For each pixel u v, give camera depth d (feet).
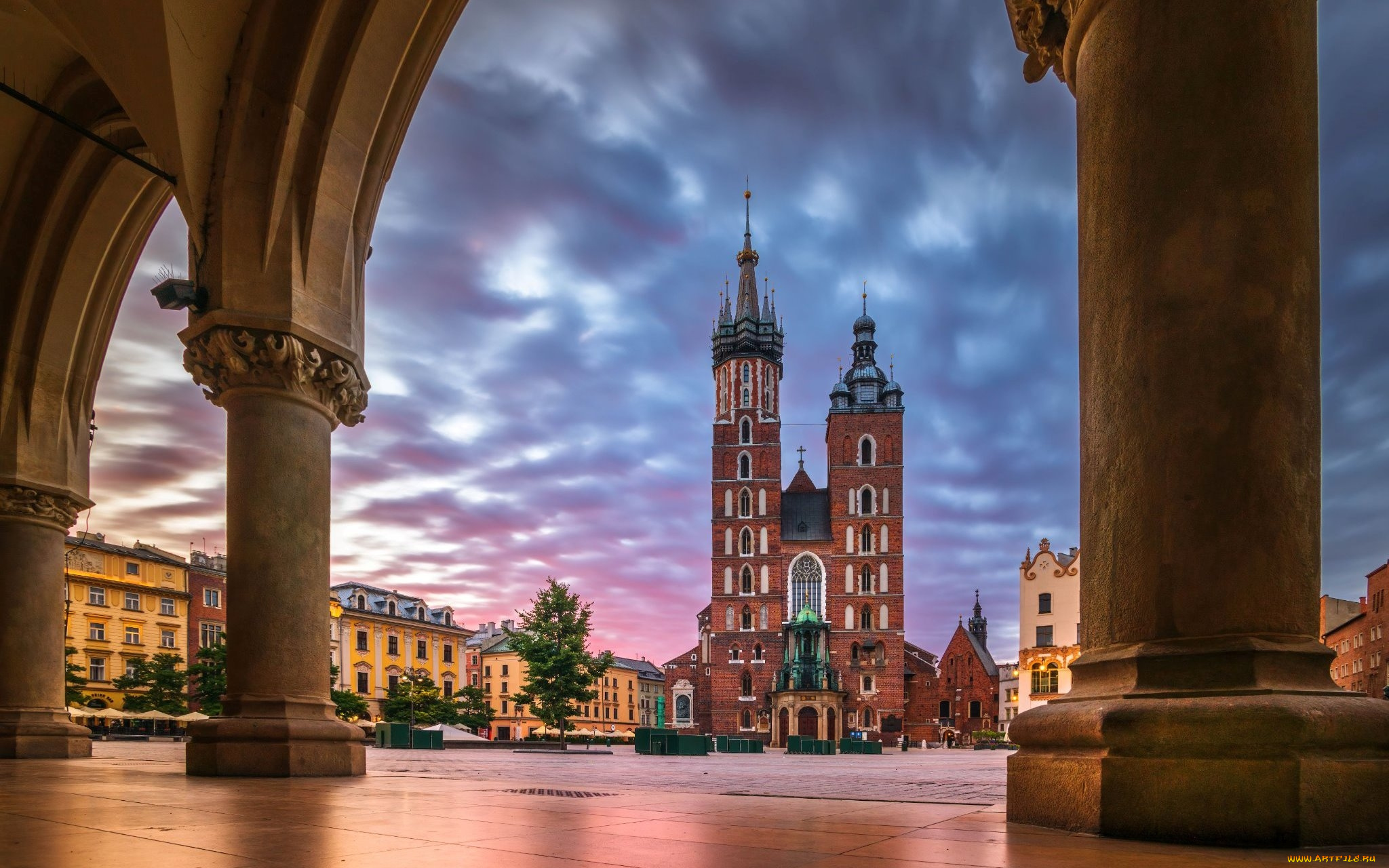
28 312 44.47
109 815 15.19
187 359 30.71
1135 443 12.89
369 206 34.60
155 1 29.55
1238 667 11.65
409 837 12.28
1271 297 12.26
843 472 289.53
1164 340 12.66
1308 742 10.94
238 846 11.23
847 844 11.61
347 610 244.01
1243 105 12.66
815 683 263.08
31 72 41.42
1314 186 12.94
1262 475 11.96
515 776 34.06
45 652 44.62
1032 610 199.11
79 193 44.14
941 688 304.91
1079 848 10.96
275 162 31.07
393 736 102.89
